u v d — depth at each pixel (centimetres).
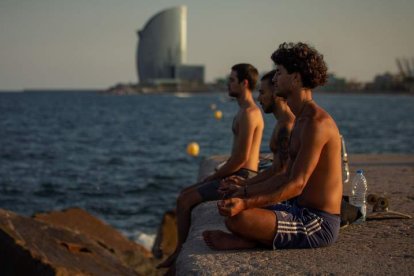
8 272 651
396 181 821
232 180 511
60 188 2123
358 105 14350
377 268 395
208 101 18625
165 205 1852
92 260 742
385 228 523
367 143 4125
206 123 6669
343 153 614
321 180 421
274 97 529
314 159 399
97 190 2100
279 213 425
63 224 1013
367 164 1026
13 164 2794
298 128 411
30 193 2025
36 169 2625
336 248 445
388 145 3988
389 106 13612
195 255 441
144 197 1986
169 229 1106
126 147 3762
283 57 407
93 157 3148
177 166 2802
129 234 1459
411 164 1020
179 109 11469
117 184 2233
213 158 1054
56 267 609
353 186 564
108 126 5969
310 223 427
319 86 411
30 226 748
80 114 8862
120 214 1709
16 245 652
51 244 720
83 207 1811
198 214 607
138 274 802
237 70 629
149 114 9075
